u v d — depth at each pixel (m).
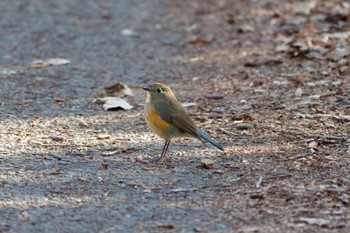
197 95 14.02
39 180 9.84
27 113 13.05
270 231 8.26
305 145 11.04
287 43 17.03
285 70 15.27
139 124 12.37
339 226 8.34
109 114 13.00
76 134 11.85
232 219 8.59
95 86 14.95
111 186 9.64
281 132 11.66
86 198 9.26
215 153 10.85
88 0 23.36
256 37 18.41
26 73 15.85
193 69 16.06
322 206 8.88
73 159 10.67
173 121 10.31
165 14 21.56
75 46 18.27
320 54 15.95
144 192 9.45
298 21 19.14
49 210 8.91
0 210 8.90
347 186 9.44
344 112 12.46
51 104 13.64
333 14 19.28
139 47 18.14
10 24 20.33
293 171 10.02
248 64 15.84
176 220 8.61
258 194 9.25
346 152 10.69
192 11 21.84
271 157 10.60
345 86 13.87
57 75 15.72
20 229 8.45
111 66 16.52
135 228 8.43
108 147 11.19
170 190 9.48
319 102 13.04
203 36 18.91
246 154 10.77
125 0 23.45
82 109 13.33
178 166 10.36
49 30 19.73
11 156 10.77
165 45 18.31
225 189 9.48
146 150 11.05
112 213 8.83
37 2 22.89
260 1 22.12
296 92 13.59
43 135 11.80
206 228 8.38
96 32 19.56
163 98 10.41
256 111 12.77
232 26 19.73
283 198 9.12
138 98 14.03
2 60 17.03
